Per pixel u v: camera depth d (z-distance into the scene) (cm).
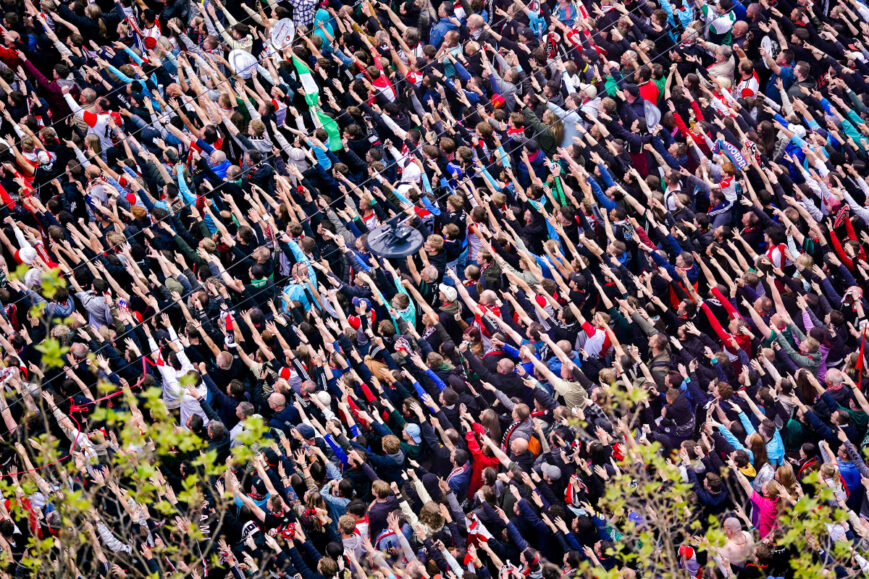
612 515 6134
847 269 7794
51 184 8062
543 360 7150
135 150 8269
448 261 7800
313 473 6406
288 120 8562
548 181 8062
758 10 9081
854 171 8344
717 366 6956
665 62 9038
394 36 9056
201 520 6166
